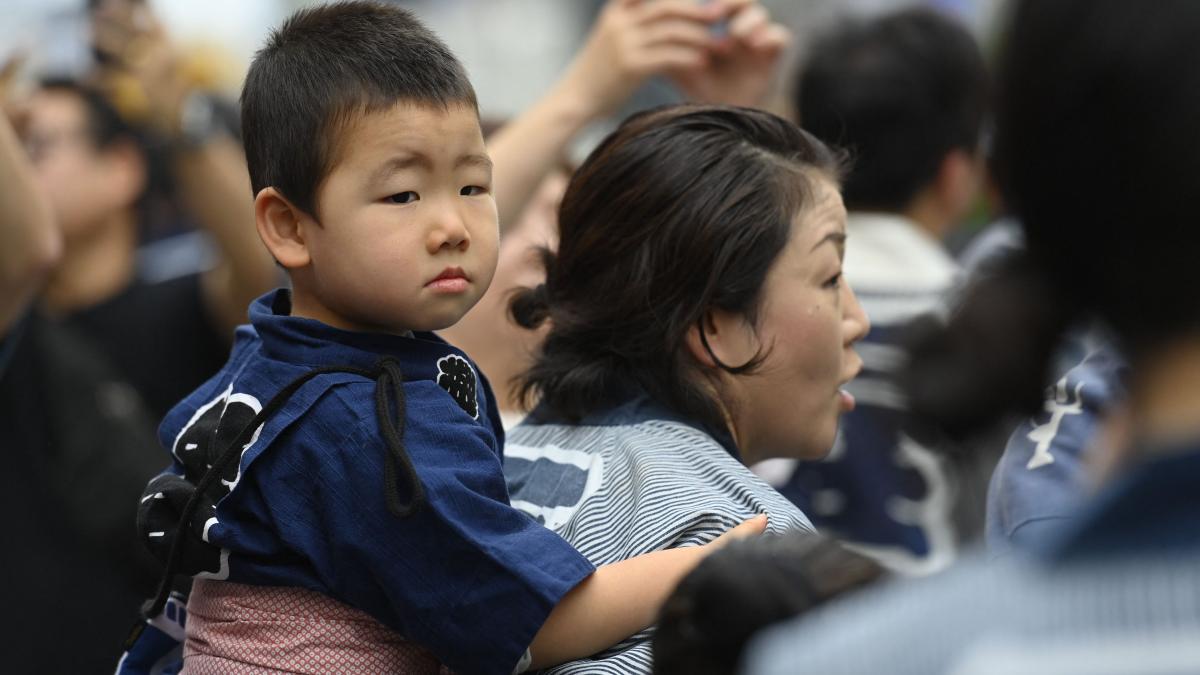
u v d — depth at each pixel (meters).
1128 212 3.82
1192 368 3.83
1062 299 4.21
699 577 4.80
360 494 6.24
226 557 6.45
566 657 6.39
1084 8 3.84
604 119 11.18
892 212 12.00
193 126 14.45
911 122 11.90
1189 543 3.58
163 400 14.28
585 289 7.79
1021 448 7.55
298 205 6.44
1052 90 3.88
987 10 16.17
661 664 4.82
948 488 10.39
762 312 7.55
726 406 7.70
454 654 6.23
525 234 11.24
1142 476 3.61
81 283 14.48
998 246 6.34
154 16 14.85
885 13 12.45
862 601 4.21
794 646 4.10
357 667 6.40
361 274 6.35
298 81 6.40
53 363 11.97
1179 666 3.46
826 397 7.77
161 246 18.28
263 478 6.40
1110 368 7.42
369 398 6.38
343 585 6.32
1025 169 4.02
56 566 11.76
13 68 14.12
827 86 12.10
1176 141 3.71
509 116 13.39
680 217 7.48
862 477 10.51
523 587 6.17
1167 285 3.80
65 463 11.89
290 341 6.58
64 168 14.34
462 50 33.56
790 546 4.93
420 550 6.19
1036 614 3.68
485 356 10.80
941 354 4.96
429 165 6.35
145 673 7.45
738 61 10.91
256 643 6.45
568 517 7.25
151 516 6.67
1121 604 3.59
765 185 7.53
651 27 10.93
